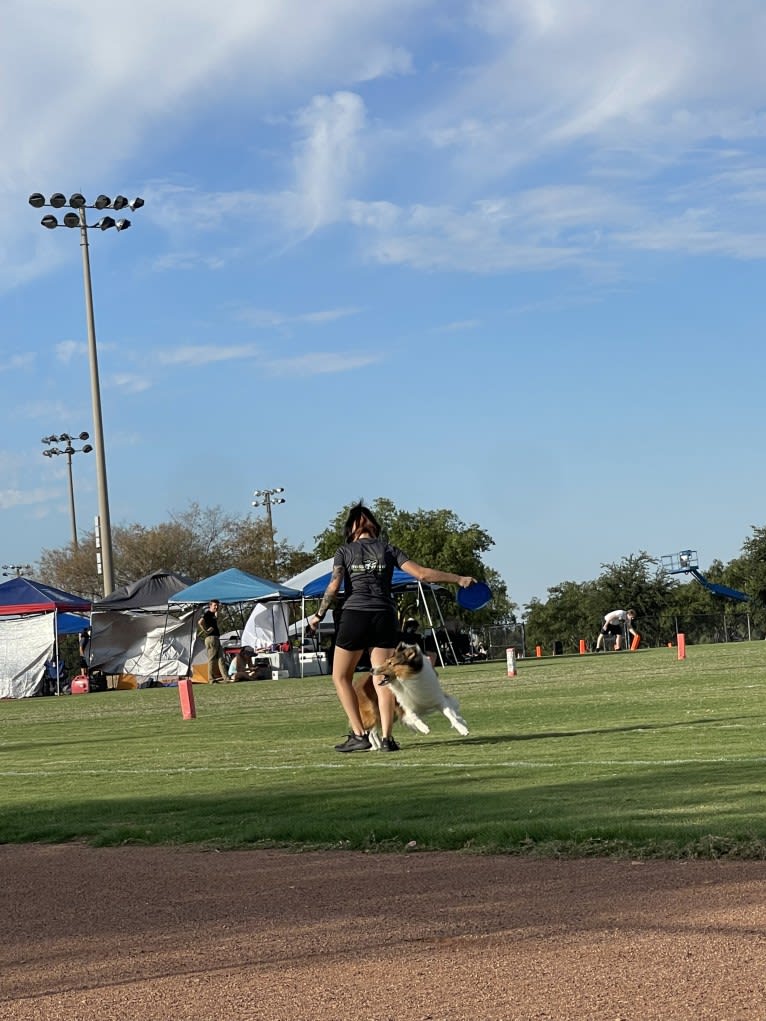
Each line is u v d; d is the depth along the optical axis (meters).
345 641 11.80
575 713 14.98
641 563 80.75
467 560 90.44
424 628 45.81
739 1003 3.45
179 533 88.88
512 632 53.97
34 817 8.29
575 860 5.65
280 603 45.56
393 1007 3.60
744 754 9.38
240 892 5.44
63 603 41.66
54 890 5.80
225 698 26.64
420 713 12.06
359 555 11.91
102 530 52.91
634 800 7.29
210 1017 3.62
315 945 4.36
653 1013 3.41
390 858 6.05
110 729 18.23
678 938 4.14
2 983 4.15
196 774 10.52
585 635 94.81
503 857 5.84
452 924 4.54
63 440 90.00
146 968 4.21
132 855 6.70
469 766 9.73
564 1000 3.56
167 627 43.06
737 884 4.91
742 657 31.95
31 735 18.09
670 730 11.91
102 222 52.06
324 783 9.26
